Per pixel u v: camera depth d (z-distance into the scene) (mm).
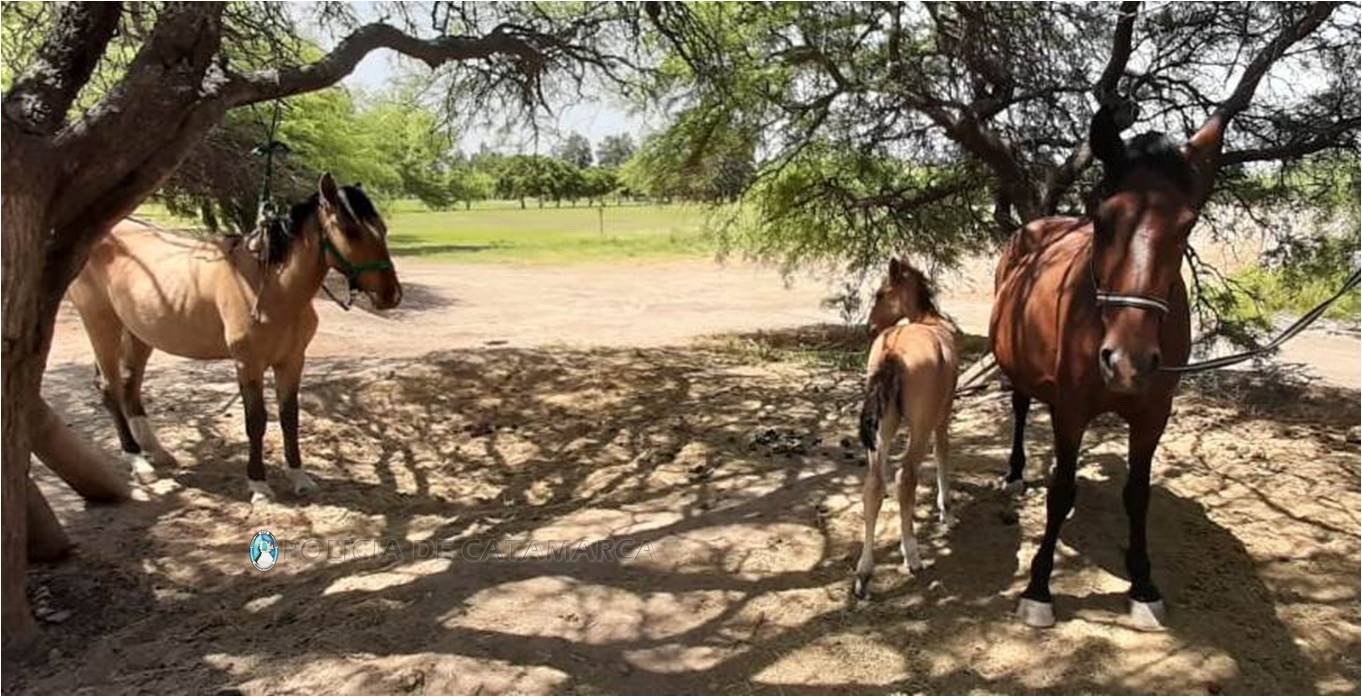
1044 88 8594
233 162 9328
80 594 4297
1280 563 4402
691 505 5391
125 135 3924
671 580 4359
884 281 4891
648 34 8805
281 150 5844
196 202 12484
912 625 3904
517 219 53281
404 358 9906
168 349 5812
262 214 5512
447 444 7008
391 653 3650
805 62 10516
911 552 4375
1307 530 4762
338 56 5164
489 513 5508
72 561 4629
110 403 6016
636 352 10922
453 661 3555
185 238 5859
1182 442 6352
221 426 6988
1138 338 3258
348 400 7824
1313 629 3832
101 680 3498
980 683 3484
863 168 11320
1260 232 10055
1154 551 4535
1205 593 4133
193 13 4105
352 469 6387
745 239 13969
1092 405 3797
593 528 5051
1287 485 5402
